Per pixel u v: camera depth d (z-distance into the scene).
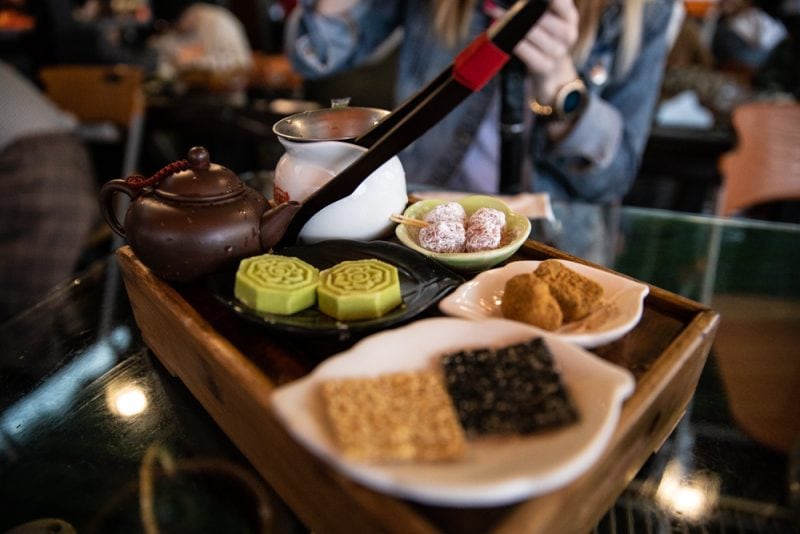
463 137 1.67
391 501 0.53
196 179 0.87
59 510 0.71
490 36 0.70
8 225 1.92
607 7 1.58
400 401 0.60
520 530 0.51
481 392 0.63
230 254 0.86
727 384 0.91
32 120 1.97
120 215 2.40
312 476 0.62
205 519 0.69
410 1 1.79
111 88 2.58
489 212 0.99
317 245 0.94
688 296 1.12
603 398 0.60
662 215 1.43
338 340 0.78
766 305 1.09
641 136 1.80
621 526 0.67
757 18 4.24
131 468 0.77
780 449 0.78
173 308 0.83
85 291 1.17
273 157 3.36
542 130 1.62
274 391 0.66
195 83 3.28
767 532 0.67
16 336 1.04
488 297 0.85
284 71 3.38
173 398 0.89
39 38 3.79
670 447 0.79
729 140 2.55
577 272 0.89
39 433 0.83
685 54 3.34
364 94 3.01
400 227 1.01
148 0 4.86
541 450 0.56
